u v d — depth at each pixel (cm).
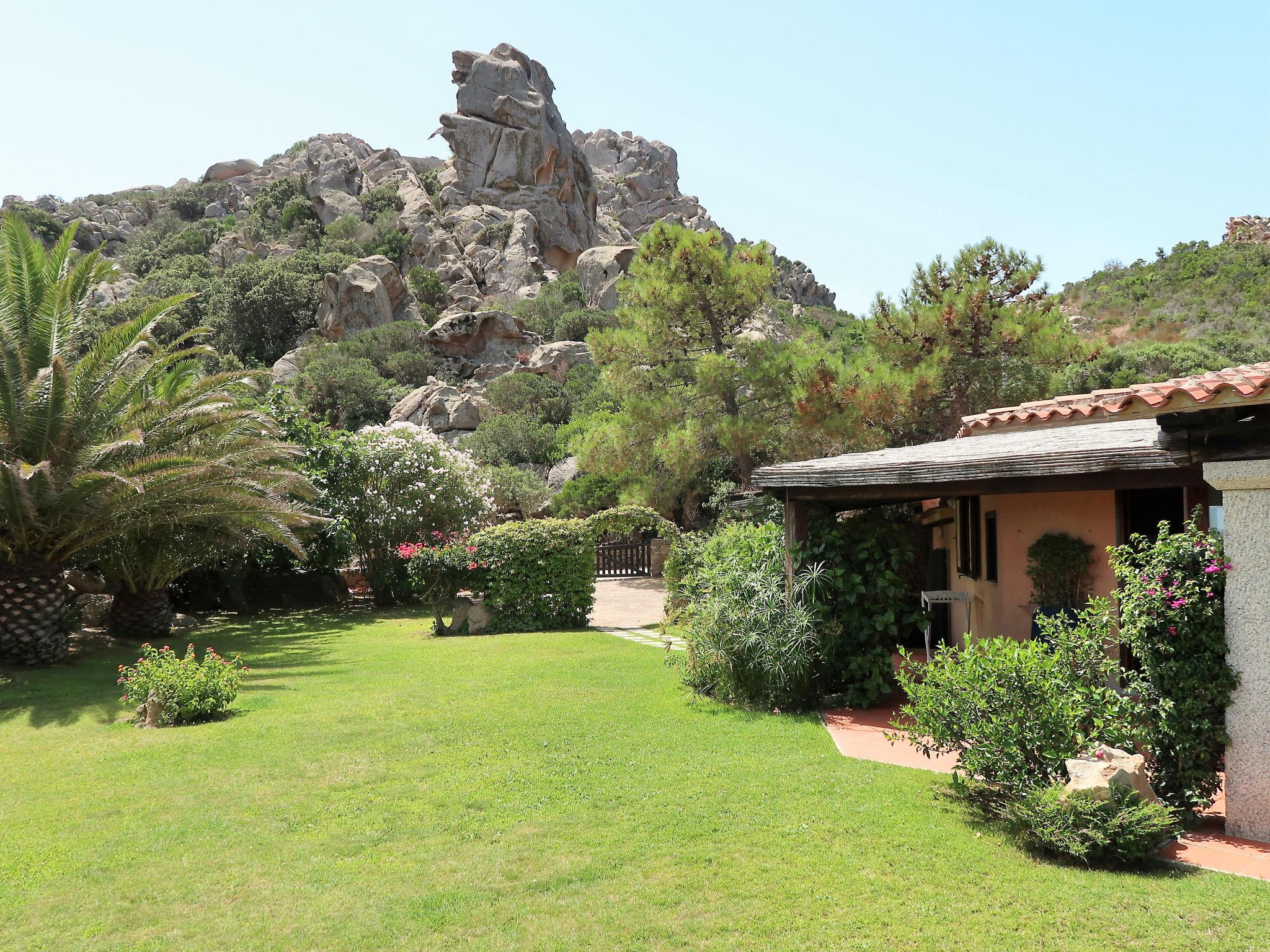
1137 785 514
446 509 2120
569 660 1248
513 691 1025
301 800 647
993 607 1017
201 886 498
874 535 962
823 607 926
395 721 880
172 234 9888
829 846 534
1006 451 775
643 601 2108
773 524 1104
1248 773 533
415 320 6056
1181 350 3641
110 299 6862
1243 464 528
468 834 569
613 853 531
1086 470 689
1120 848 491
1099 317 5397
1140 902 450
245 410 1370
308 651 1378
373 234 7938
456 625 1595
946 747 629
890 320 2264
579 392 4238
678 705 941
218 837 576
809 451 2216
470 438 3653
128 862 536
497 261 7438
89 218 10525
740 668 938
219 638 1541
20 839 579
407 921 449
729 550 1106
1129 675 582
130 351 1291
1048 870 497
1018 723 567
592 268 6919
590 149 14538
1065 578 884
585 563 1670
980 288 2150
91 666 1272
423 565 1631
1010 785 571
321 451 1958
